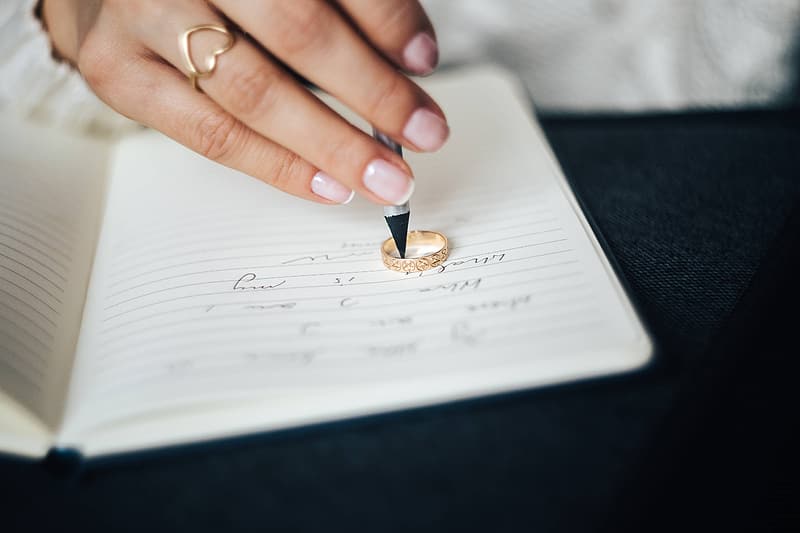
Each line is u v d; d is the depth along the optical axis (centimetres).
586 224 25
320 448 21
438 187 28
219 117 25
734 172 29
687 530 19
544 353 21
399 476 20
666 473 19
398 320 23
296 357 22
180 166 31
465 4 47
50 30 34
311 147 24
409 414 21
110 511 20
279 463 20
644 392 21
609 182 29
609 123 33
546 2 47
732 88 46
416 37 23
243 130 25
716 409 20
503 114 32
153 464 21
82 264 27
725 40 46
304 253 26
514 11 47
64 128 35
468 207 27
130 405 21
